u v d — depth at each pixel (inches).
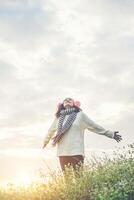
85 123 246.8
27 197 205.2
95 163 215.9
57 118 249.6
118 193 186.2
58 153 244.2
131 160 205.3
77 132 243.4
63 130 241.3
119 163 208.2
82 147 244.4
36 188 207.9
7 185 208.5
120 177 198.7
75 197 197.2
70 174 217.0
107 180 200.2
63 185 204.7
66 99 249.3
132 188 188.4
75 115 244.8
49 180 211.5
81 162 240.2
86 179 203.5
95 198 190.1
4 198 203.2
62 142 243.1
